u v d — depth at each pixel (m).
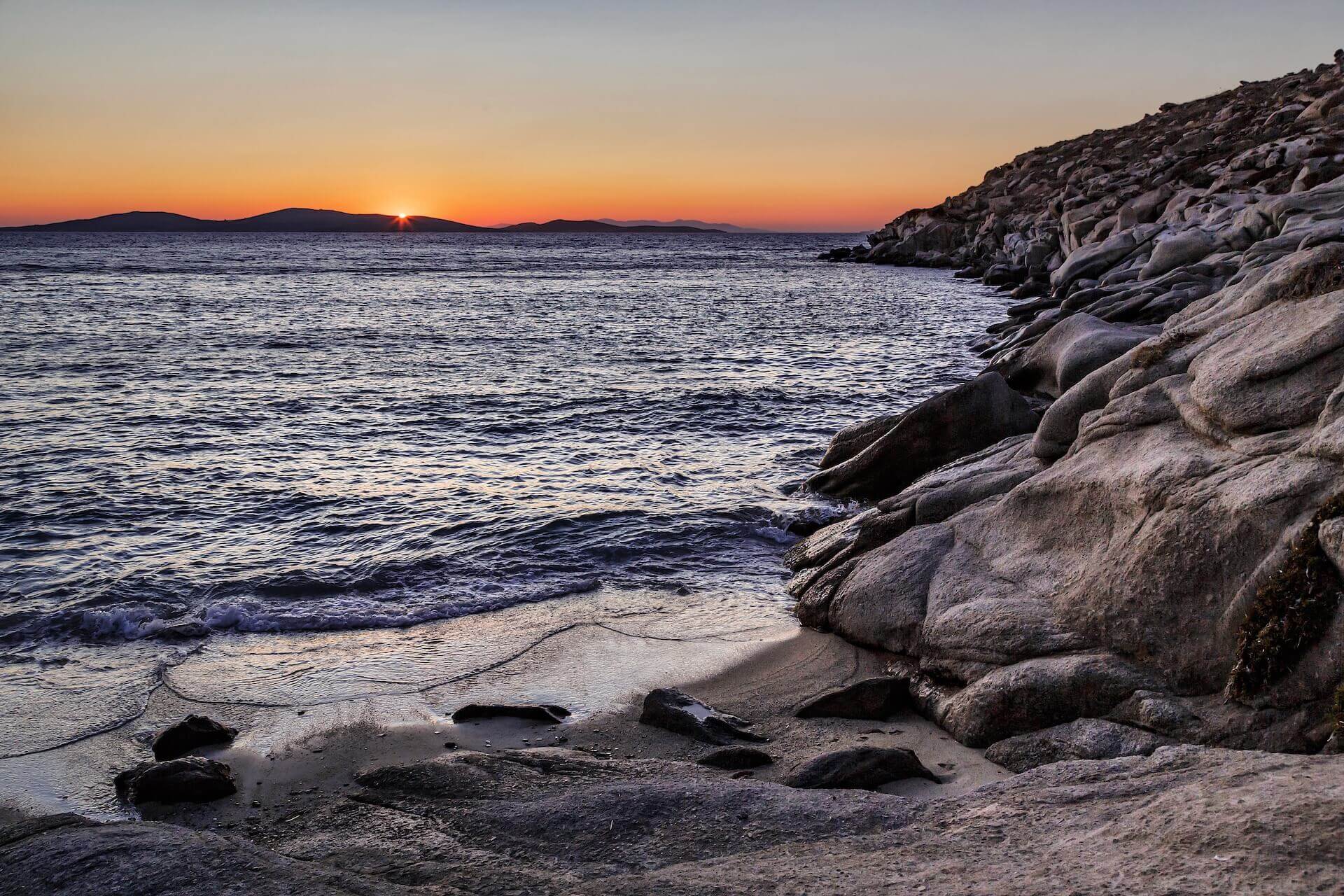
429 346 45.53
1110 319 31.53
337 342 46.69
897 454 18.97
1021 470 14.20
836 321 57.34
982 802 6.72
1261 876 4.45
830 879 5.43
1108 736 8.90
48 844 6.29
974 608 11.07
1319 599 8.02
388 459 23.42
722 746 9.97
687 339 49.03
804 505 19.33
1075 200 81.06
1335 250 11.99
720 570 16.11
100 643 13.02
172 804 8.86
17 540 17.08
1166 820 5.29
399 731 10.43
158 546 16.89
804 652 12.62
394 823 7.67
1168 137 100.81
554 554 16.70
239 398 31.16
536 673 12.09
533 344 46.50
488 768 8.73
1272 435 9.74
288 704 11.18
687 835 6.84
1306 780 5.40
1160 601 9.38
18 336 46.12
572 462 23.31
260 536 17.55
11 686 11.67
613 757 9.48
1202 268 33.78
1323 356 9.87
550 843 6.93
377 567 15.95
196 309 61.84
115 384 33.38
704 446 25.23
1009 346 38.72
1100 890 4.68
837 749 9.66
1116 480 10.80
